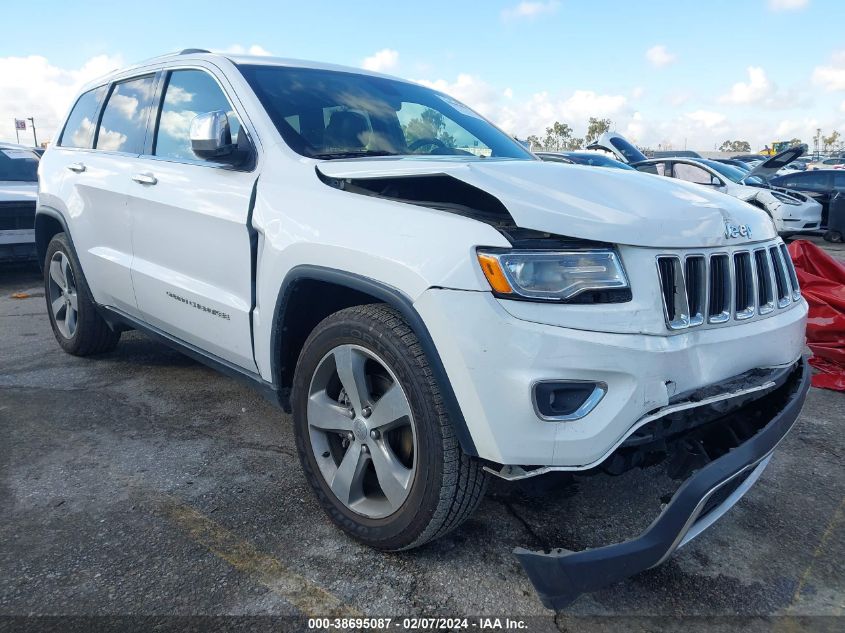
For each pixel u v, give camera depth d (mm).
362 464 2434
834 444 3578
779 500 2979
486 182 2217
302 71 3447
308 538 2561
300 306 2674
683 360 2143
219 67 3326
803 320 2754
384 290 2186
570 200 2189
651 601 2270
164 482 2996
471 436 2051
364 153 3064
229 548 2492
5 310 6562
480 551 2494
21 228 7648
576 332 1984
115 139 4059
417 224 2186
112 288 3951
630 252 2104
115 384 4266
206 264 3113
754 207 2752
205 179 3133
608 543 2561
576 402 2004
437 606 2199
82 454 3268
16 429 3553
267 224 2695
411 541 2291
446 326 2031
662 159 13516
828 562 2520
